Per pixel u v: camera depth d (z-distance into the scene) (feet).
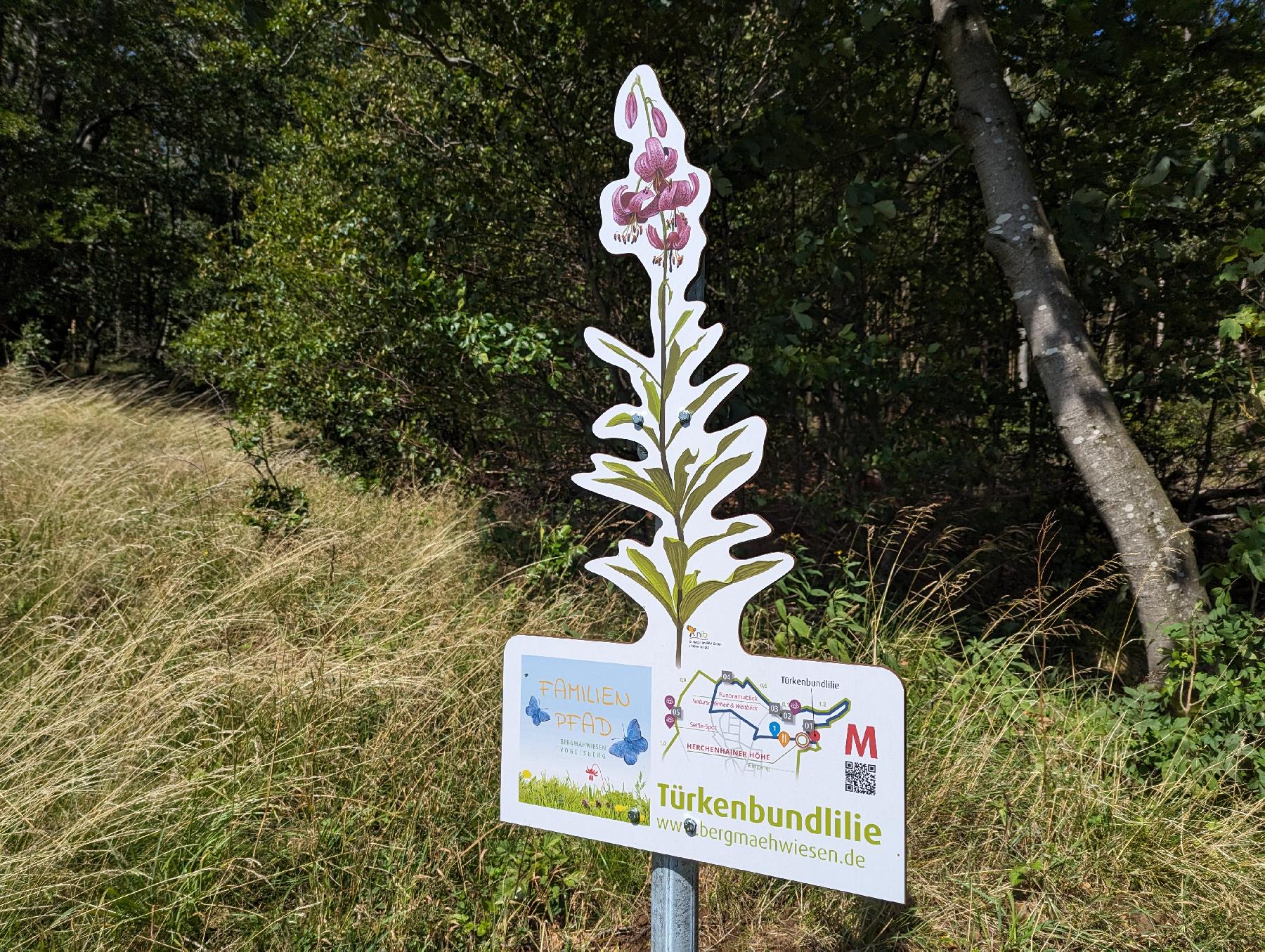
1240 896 9.05
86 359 60.39
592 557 17.98
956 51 14.39
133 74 51.49
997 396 19.70
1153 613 12.75
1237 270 12.68
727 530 6.07
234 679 11.34
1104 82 17.39
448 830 9.87
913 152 16.02
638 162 6.54
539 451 22.43
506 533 19.44
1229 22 15.61
